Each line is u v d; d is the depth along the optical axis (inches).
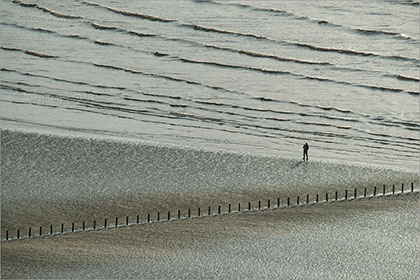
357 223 5211.6
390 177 6186.0
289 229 5078.7
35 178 5890.8
